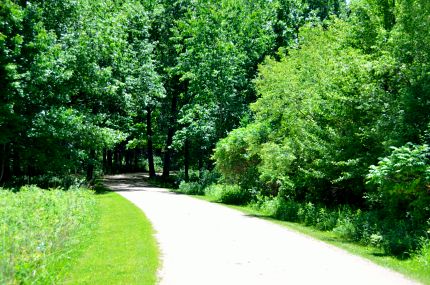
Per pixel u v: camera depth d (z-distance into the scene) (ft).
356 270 29.81
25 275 25.13
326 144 54.49
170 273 28.60
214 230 46.32
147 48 119.03
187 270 29.40
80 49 88.79
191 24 119.55
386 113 47.50
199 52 115.34
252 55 121.80
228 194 81.66
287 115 65.46
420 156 36.70
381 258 34.04
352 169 51.34
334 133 53.31
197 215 58.80
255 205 71.10
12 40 73.26
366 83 51.03
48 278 25.89
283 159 60.80
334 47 62.39
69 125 83.92
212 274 28.40
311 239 41.96
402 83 48.49
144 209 64.54
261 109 74.08
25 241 31.12
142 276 27.27
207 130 110.93
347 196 60.44
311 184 61.41
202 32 115.75
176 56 136.26
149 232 44.06
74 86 90.58
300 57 76.74
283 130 69.51
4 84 73.10
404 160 36.32
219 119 112.27
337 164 51.52
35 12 78.84
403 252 34.91
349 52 54.08
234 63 114.73
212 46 114.62
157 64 138.00
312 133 58.23
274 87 73.67
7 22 73.20
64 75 80.74
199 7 119.24
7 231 35.27
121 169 206.39
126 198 81.92
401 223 40.47
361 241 41.29
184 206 69.92
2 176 86.89
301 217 55.47
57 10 90.43
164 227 47.91
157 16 136.36
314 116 59.47
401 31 47.34
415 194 39.29
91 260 31.73
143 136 168.66
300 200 67.05
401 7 47.83
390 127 46.16
